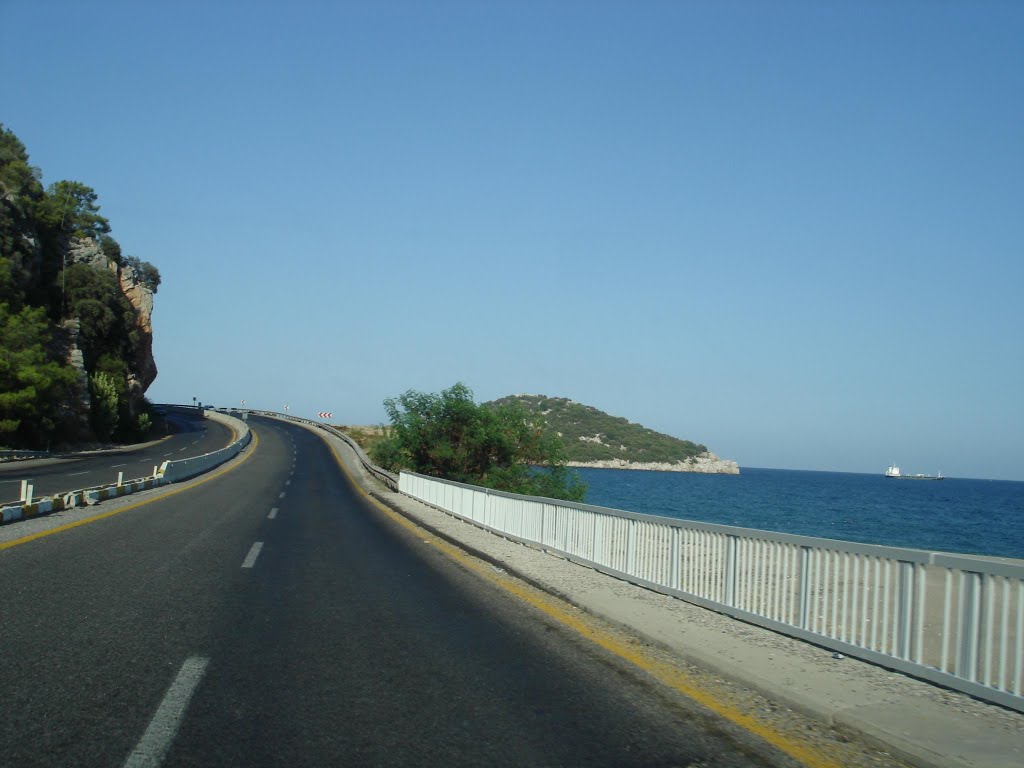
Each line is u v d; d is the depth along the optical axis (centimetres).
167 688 631
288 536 1773
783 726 590
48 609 897
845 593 771
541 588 1159
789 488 11969
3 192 6931
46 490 2739
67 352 6700
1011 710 602
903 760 525
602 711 615
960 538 4609
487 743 539
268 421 11200
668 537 1084
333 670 707
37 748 500
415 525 2188
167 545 1490
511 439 4084
